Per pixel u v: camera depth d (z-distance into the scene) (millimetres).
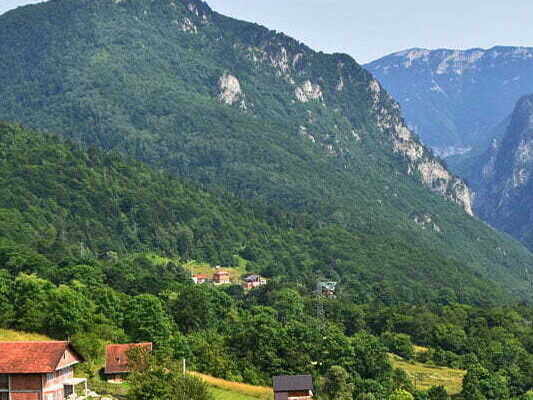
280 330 193875
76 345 159750
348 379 186125
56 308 175500
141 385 127688
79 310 179250
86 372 150375
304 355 187625
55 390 127250
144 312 183250
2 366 122938
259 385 175000
